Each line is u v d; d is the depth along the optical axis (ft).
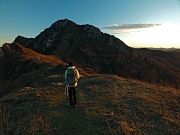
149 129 23.36
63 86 48.14
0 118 28.17
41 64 175.01
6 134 23.72
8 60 235.81
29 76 120.67
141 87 44.39
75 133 23.06
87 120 26.12
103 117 26.63
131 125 24.38
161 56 598.34
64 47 421.18
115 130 23.04
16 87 119.75
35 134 23.12
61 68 102.12
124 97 35.86
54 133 23.29
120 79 54.44
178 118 26.20
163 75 291.17
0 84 190.80
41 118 27.32
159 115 27.14
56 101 35.09
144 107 30.25
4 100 36.91
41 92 41.06
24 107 32.07
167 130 22.95
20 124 25.89
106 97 36.32
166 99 34.27
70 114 28.63
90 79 55.16
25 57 236.22
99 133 22.70
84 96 38.27
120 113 28.19
